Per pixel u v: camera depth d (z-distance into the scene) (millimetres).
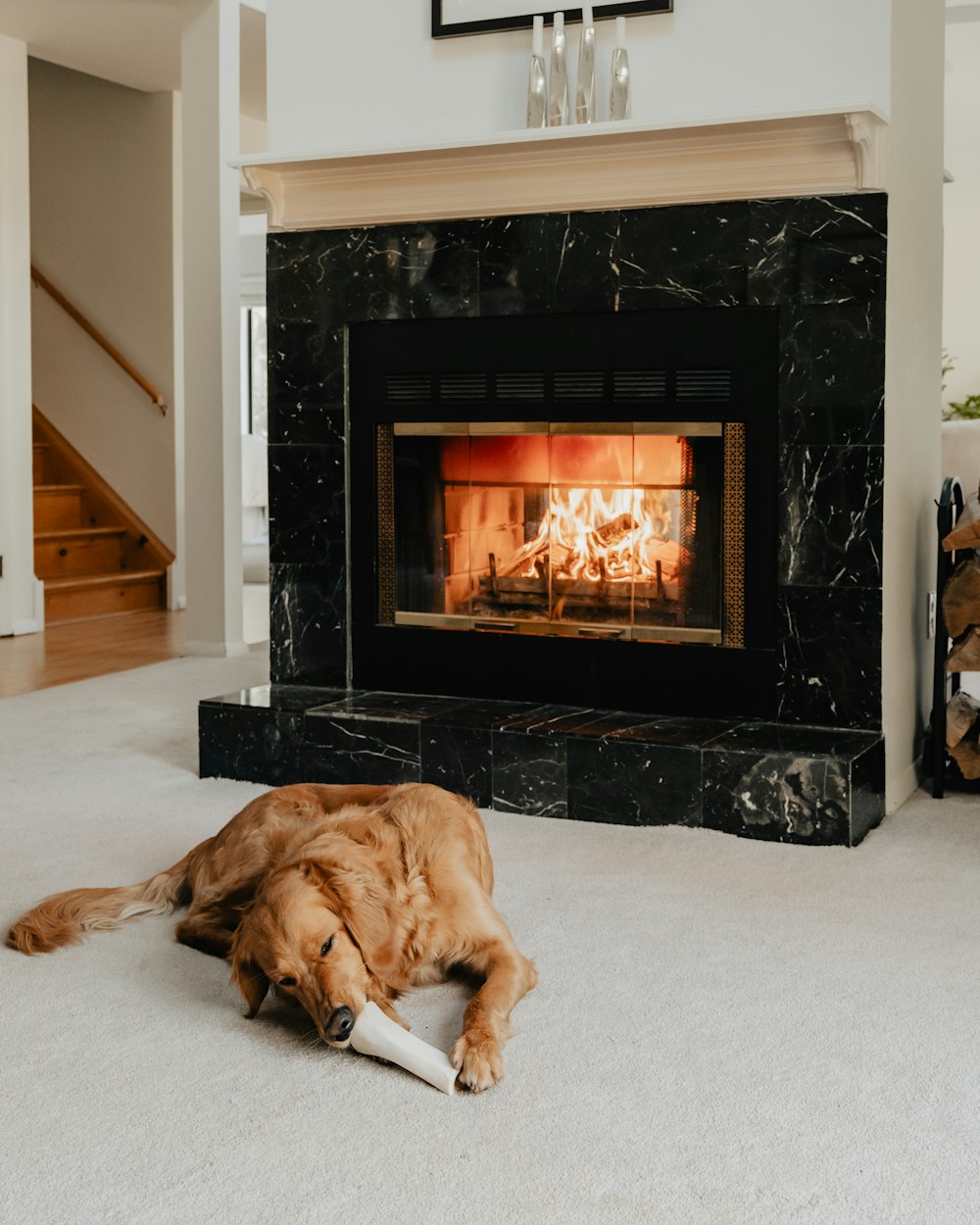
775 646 3348
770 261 3236
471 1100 1831
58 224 7691
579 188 3398
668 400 3406
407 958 2068
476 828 2318
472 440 3664
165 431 7535
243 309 12320
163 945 2441
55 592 6926
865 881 2746
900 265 3281
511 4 3457
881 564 3205
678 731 3254
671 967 2293
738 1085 1863
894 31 3141
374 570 3816
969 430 5250
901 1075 1889
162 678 5246
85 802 3430
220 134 5512
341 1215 1540
